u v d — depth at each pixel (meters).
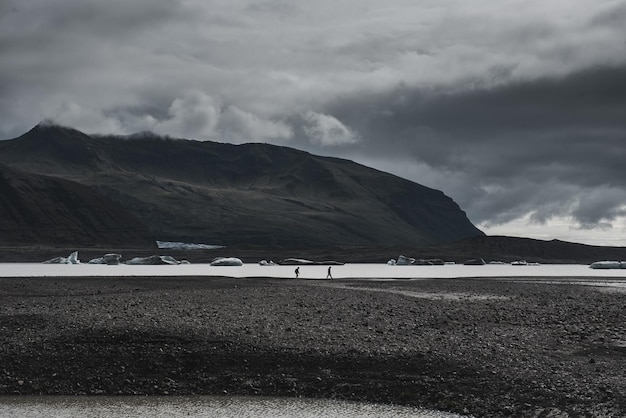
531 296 76.19
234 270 198.75
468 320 53.72
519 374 36.47
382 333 46.19
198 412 33.22
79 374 38.44
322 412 33.09
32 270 179.00
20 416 32.66
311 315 52.81
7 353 40.44
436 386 35.69
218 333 43.53
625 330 49.91
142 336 42.72
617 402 31.58
